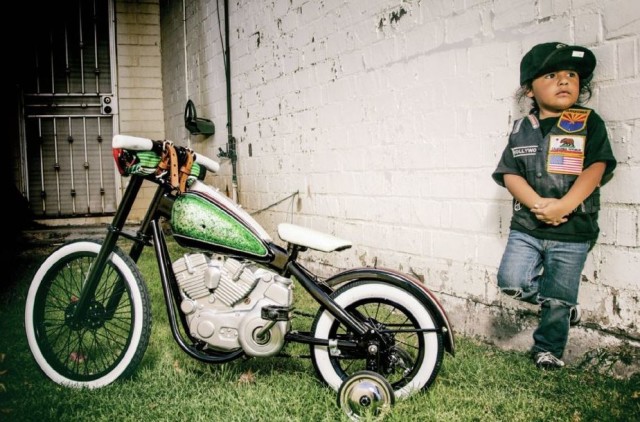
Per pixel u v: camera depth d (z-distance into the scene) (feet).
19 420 6.34
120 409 6.54
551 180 7.18
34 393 7.01
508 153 7.68
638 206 7.14
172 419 6.33
